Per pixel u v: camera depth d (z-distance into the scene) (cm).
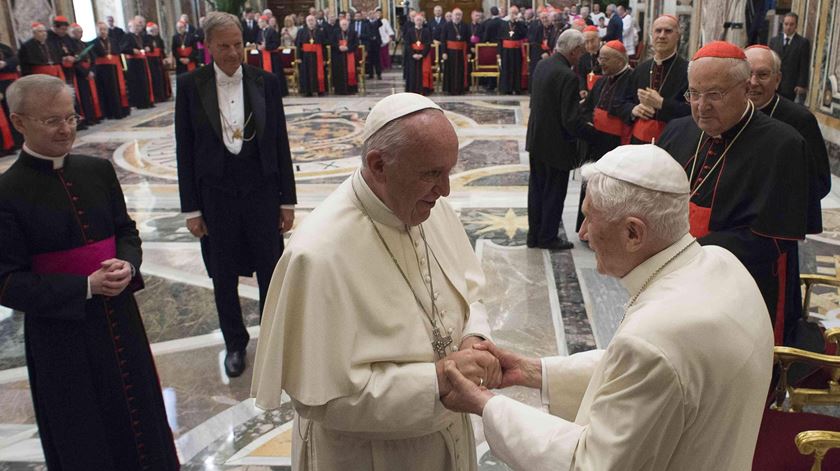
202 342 411
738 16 939
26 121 216
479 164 846
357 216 168
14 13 1150
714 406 128
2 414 341
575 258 526
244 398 349
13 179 219
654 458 128
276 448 307
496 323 421
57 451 234
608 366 134
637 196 136
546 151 513
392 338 164
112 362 235
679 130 300
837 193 671
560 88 496
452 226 199
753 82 331
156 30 1499
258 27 1608
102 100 1274
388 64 2070
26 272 218
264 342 169
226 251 351
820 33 761
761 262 258
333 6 2138
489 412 151
